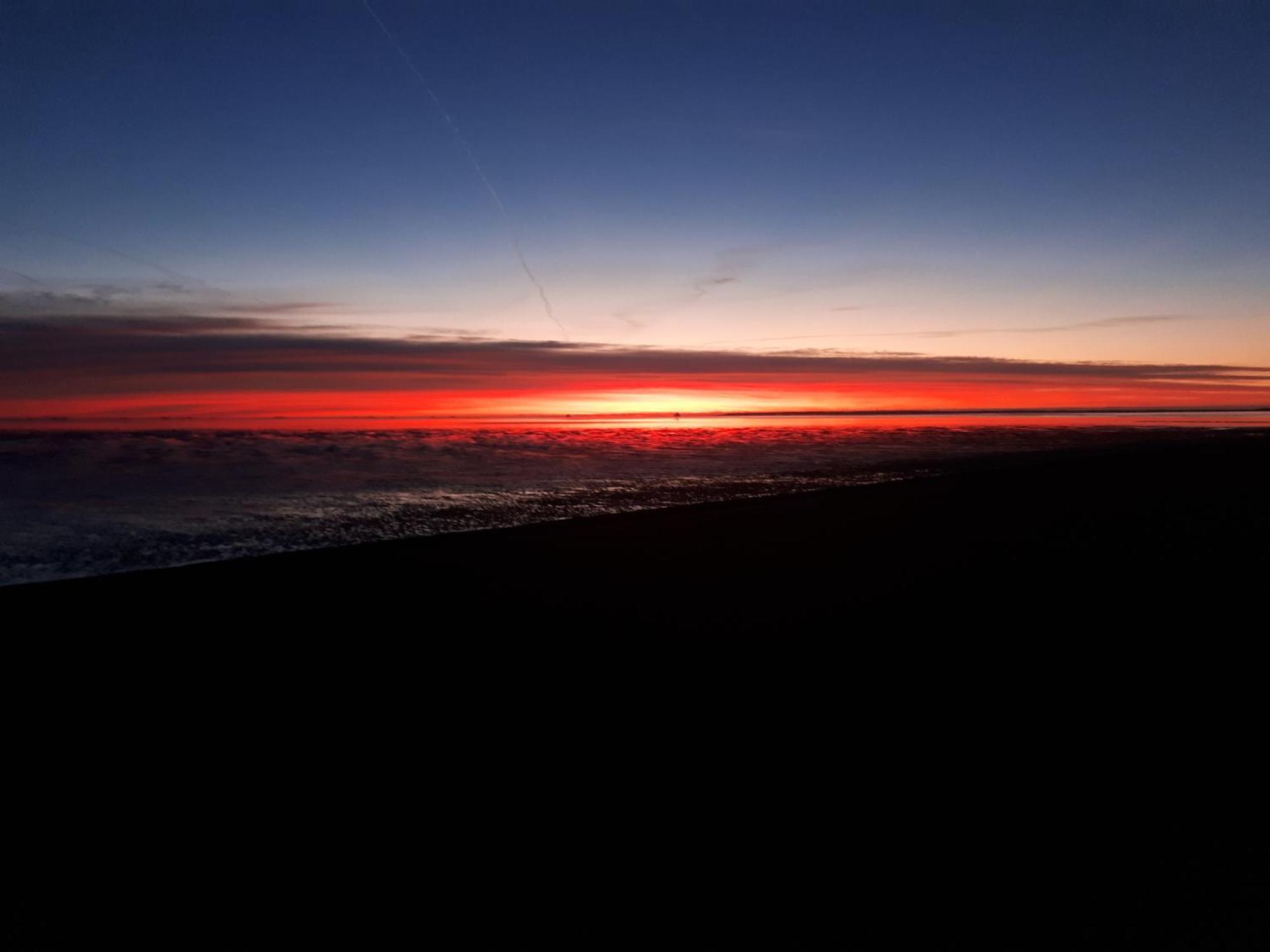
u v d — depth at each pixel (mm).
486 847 2420
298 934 2064
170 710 3271
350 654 3885
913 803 2635
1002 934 2039
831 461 11945
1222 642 4078
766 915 2125
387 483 9203
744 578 5270
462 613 4488
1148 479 9648
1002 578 5293
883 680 3631
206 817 2551
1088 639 4141
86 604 4512
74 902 2162
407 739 3068
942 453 13211
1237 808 2574
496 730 3146
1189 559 5770
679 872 2303
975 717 3254
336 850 2406
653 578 5227
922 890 2207
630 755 2955
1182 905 2127
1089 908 2123
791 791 2713
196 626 4215
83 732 3062
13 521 6715
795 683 3609
